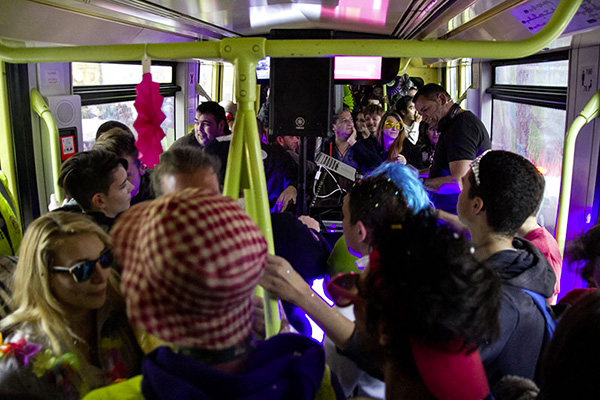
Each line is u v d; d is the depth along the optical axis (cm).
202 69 588
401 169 150
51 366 123
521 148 393
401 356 83
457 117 331
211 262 65
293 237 173
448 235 83
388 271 82
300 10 254
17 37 227
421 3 219
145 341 139
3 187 235
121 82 415
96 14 254
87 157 198
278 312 118
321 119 211
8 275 154
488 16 263
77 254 126
